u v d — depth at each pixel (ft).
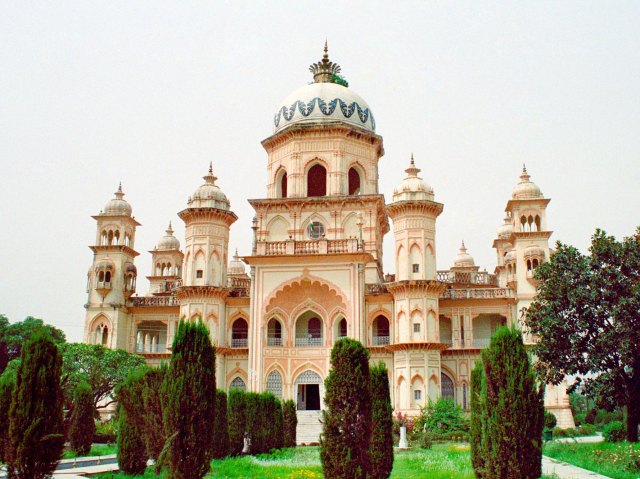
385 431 55.77
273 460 76.07
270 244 128.77
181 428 49.55
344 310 126.31
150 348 156.56
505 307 138.41
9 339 166.20
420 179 134.41
